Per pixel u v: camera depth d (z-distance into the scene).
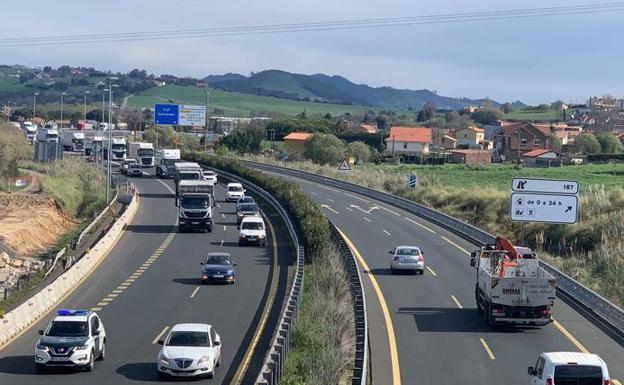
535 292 34.94
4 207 76.94
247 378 28.02
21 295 43.34
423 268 50.38
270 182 94.75
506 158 185.12
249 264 55.03
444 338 33.84
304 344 30.84
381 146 192.25
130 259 56.66
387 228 71.94
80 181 104.62
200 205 70.88
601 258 54.03
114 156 143.88
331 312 36.34
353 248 60.78
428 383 27.00
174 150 121.50
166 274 51.19
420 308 40.25
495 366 29.33
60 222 78.62
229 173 119.19
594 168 126.25
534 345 32.75
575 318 38.31
